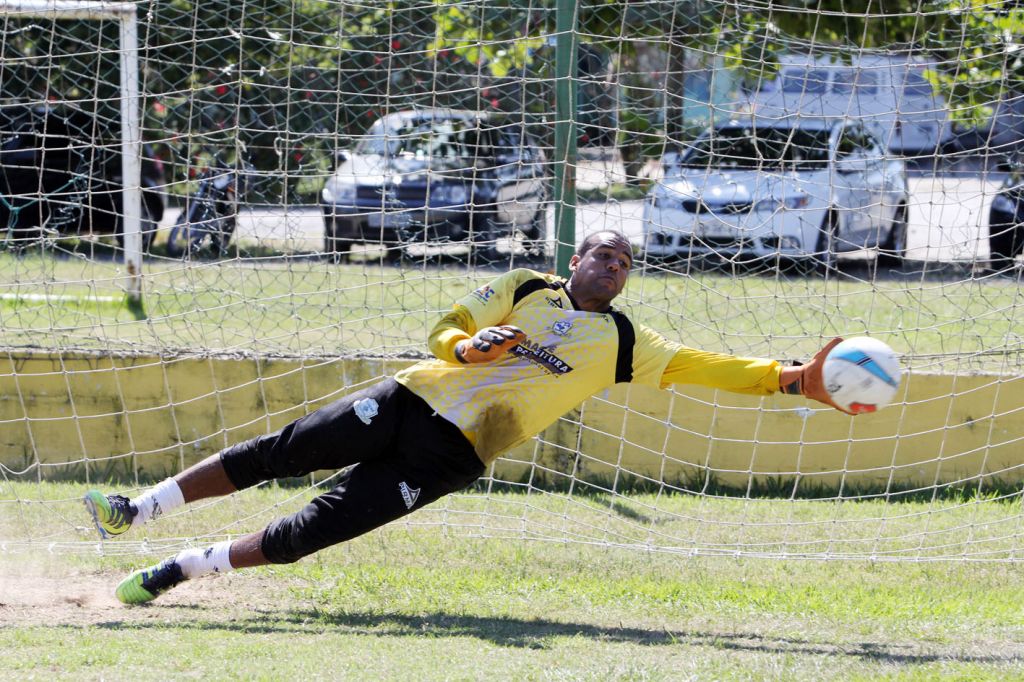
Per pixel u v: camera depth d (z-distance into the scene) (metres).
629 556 21.52
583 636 17.05
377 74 35.69
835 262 32.38
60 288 34.22
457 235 32.22
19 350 26.50
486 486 25.88
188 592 18.91
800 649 16.67
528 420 16.45
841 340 16.09
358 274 33.12
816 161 27.25
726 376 16.44
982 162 30.25
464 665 15.52
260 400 26.41
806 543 22.31
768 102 32.53
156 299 33.75
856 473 26.00
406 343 28.56
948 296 29.83
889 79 30.66
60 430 26.48
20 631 16.50
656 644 16.75
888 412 25.92
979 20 28.22
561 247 25.55
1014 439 25.70
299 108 35.28
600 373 16.59
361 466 16.89
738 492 25.98
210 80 35.19
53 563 20.33
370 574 19.97
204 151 33.72
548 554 21.50
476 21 33.16
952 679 15.27
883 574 20.69
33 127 32.97
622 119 31.81
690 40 31.91
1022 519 23.70
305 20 32.75
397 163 33.16
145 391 26.44
